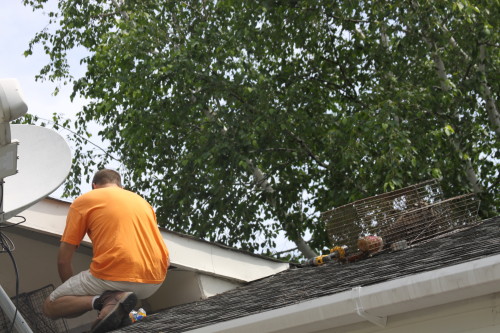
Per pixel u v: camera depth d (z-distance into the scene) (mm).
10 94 3695
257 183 15258
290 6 13508
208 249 6934
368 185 12641
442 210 6250
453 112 13445
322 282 4938
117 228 5281
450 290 3307
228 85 14359
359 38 13766
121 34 15641
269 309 4090
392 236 6129
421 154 13102
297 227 15055
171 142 16234
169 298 6957
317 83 14391
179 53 14352
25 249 7000
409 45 12781
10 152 3863
